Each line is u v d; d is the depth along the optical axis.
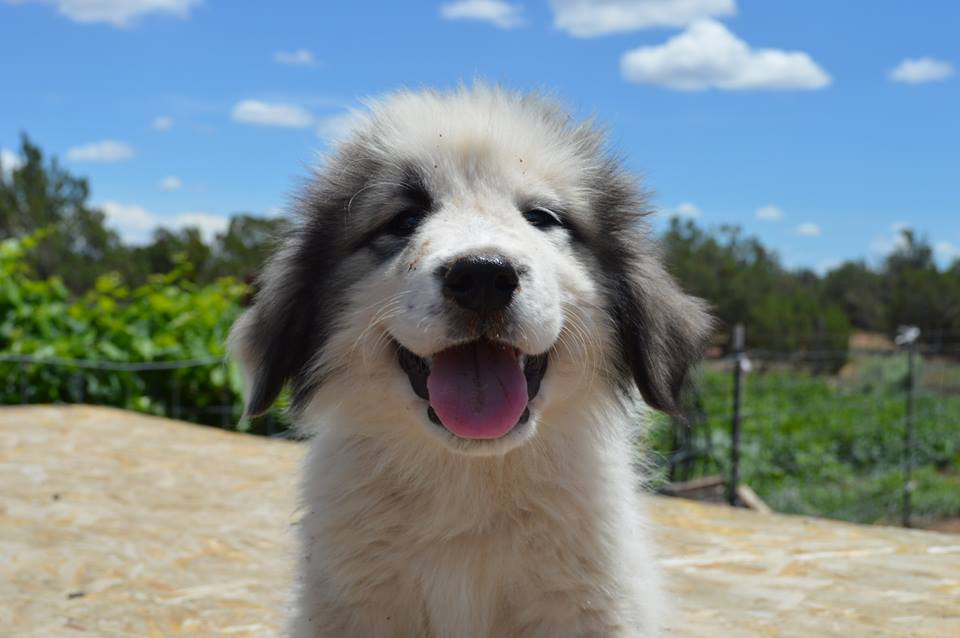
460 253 0.53
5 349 1.53
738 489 1.46
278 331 0.63
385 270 0.57
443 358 0.55
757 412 2.16
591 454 0.59
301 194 0.65
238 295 1.76
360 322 0.58
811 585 0.75
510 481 0.57
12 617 0.66
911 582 0.76
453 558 0.57
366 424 0.58
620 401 0.62
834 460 2.08
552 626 0.57
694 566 0.80
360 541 0.57
